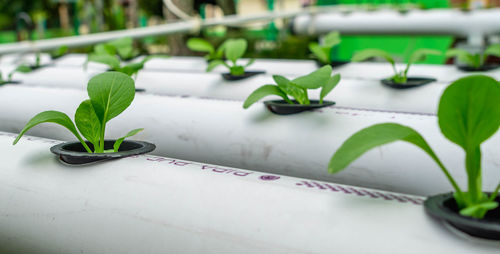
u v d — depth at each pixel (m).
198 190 0.62
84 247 0.64
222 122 1.00
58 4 9.32
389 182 0.81
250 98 0.88
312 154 0.87
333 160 0.49
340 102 1.31
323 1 3.83
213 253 0.55
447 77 1.62
